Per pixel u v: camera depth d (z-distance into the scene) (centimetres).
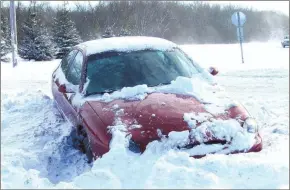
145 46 538
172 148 364
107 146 371
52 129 536
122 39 561
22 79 1102
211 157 354
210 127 380
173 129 375
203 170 335
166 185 313
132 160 350
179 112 398
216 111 410
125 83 481
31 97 723
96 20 4006
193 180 318
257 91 839
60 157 453
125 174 334
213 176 321
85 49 541
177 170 328
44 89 905
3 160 408
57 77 615
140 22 4288
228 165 341
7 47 2080
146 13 4434
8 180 347
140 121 385
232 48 2811
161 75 496
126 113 400
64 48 2719
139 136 369
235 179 324
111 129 379
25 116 609
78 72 519
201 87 469
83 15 4116
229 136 379
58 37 2745
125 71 496
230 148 375
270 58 1633
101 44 541
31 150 470
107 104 428
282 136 482
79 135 456
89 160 416
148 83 482
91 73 493
